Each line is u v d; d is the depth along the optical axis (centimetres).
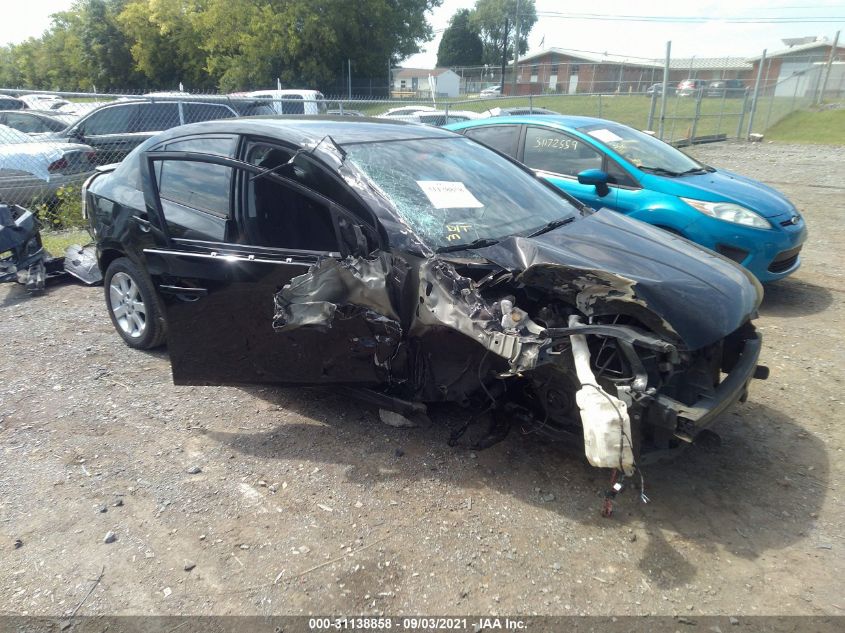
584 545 270
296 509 291
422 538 272
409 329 298
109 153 966
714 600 242
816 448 345
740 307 304
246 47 3469
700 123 2339
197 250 355
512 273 298
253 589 245
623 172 589
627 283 277
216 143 378
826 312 566
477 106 2830
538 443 341
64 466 323
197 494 301
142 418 370
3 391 401
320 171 328
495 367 302
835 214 995
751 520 287
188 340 362
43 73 5250
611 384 278
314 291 301
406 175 347
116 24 4347
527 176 426
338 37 3534
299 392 400
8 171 808
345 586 246
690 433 260
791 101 2795
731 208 543
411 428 355
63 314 546
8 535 272
